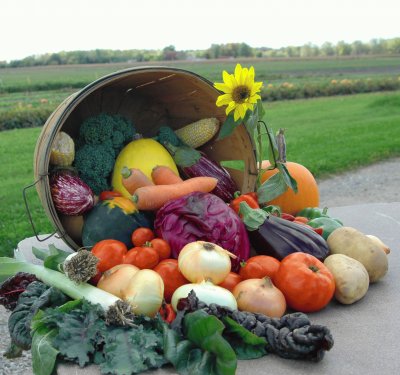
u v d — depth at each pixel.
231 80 2.53
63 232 2.45
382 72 40.41
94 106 2.86
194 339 1.71
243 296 2.00
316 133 12.11
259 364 1.73
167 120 3.05
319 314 2.09
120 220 2.37
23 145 12.22
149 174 2.61
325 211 2.96
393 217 3.47
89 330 1.77
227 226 2.23
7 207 6.75
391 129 12.08
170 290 2.08
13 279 2.21
